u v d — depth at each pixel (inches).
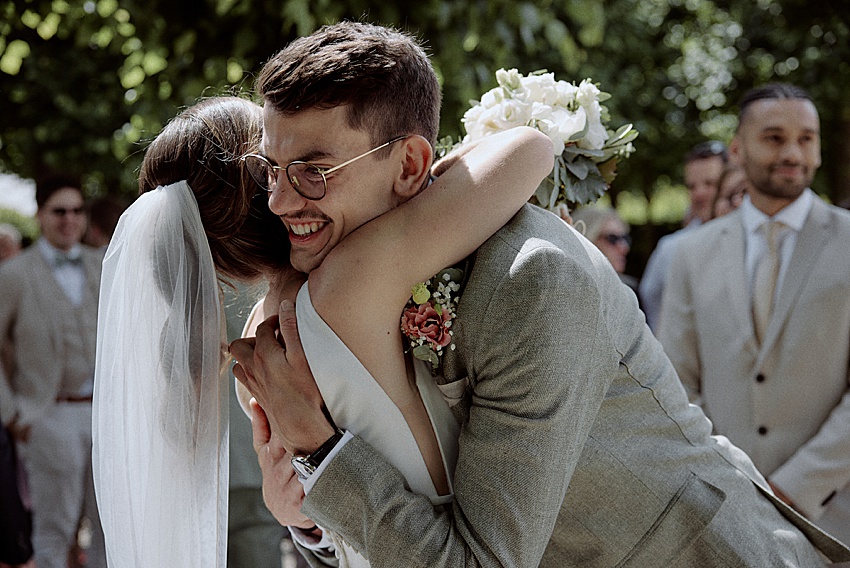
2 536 158.4
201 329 69.9
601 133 81.4
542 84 81.0
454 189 66.4
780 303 138.0
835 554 79.1
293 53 65.0
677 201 712.4
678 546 72.9
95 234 226.8
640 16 427.8
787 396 136.9
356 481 64.6
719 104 468.1
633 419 73.4
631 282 217.0
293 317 68.6
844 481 130.9
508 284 64.6
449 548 63.4
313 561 83.5
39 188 206.8
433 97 69.1
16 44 247.9
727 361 141.9
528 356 63.5
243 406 84.7
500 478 63.7
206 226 73.0
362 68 64.0
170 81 191.3
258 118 74.4
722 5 447.2
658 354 77.0
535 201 80.4
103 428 70.6
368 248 65.1
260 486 120.4
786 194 139.3
